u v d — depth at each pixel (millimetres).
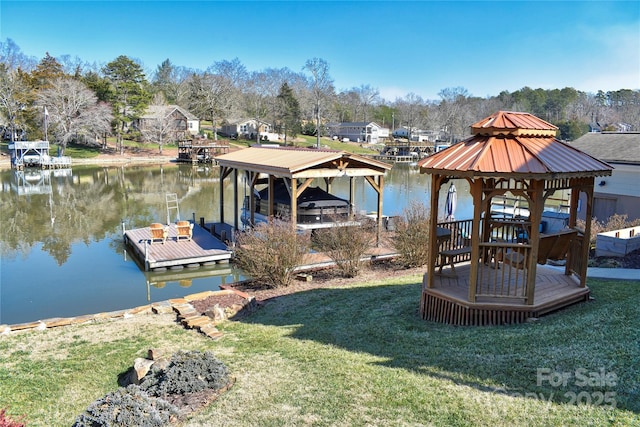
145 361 5625
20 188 31359
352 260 11336
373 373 5152
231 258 14070
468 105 87625
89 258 14859
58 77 51312
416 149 67438
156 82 85000
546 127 6883
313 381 5094
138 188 32219
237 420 4375
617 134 18781
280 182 17109
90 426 4059
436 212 7059
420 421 4102
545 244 7191
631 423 3766
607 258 10547
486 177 6027
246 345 6625
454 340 5910
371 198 28578
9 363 6391
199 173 41844
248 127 71812
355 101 94625
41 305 10719
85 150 52656
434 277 7391
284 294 9898
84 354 6656
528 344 5453
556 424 3850
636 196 16047
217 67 79250
